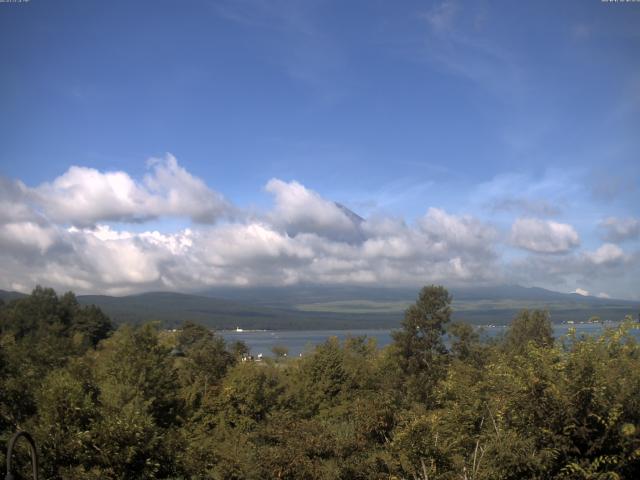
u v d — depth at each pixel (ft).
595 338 32.50
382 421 48.60
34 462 20.26
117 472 48.55
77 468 46.24
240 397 89.66
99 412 50.19
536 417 30.04
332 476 47.29
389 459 43.39
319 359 113.39
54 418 47.70
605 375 29.60
